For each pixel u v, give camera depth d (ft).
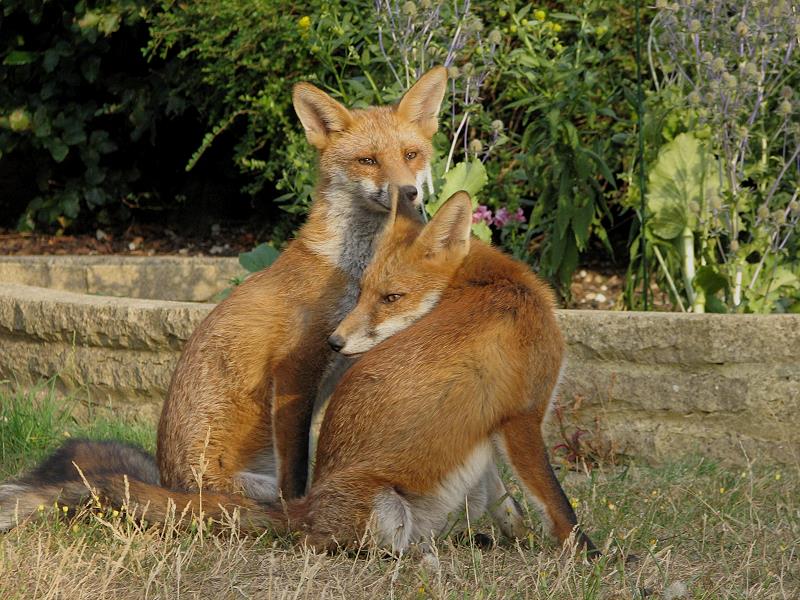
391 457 24.59
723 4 41.27
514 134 51.93
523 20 48.16
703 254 43.32
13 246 73.87
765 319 33.96
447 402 24.50
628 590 22.84
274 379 29.63
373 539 24.22
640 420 35.35
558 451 36.09
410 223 28.40
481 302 25.66
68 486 26.99
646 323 34.99
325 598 22.59
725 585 23.81
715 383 34.47
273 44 55.93
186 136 74.90
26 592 22.50
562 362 26.68
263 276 30.91
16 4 70.28
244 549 25.40
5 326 43.96
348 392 25.76
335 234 31.73
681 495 30.68
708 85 41.19
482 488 27.04
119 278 58.08
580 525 27.40
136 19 66.33
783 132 44.19
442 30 43.86
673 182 43.06
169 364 39.86
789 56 39.60
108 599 22.54
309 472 32.94
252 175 72.38
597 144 48.91
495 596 22.72
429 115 35.22
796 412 33.96
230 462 29.25
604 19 51.03
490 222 48.26
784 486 31.60
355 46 52.13
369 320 27.20
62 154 72.33
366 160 32.68
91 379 41.60
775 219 39.63
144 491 26.40
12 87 74.02
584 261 60.80
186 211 76.89
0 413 39.09
